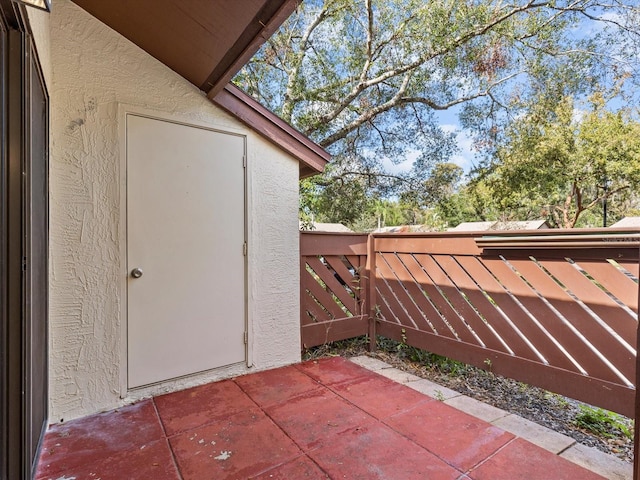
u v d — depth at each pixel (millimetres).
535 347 2396
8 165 1267
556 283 2291
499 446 1847
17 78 1291
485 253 2695
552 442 1968
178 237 2551
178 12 1917
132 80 2381
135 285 2375
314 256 3436
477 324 2762
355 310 3662
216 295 2727
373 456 1762
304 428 2033
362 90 8289
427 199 9078
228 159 2797
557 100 8875
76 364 2162
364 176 8742
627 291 1965
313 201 7090
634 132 10352
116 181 2305
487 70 7996
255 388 2588
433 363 3252
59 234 2104
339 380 2746
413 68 7898
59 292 2102
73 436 1949
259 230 2965
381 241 3641
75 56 2182
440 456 1759
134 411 2236
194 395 2465
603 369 2057
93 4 2115
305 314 3324
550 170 10281
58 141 2111
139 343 2391
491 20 7258
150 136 2445
